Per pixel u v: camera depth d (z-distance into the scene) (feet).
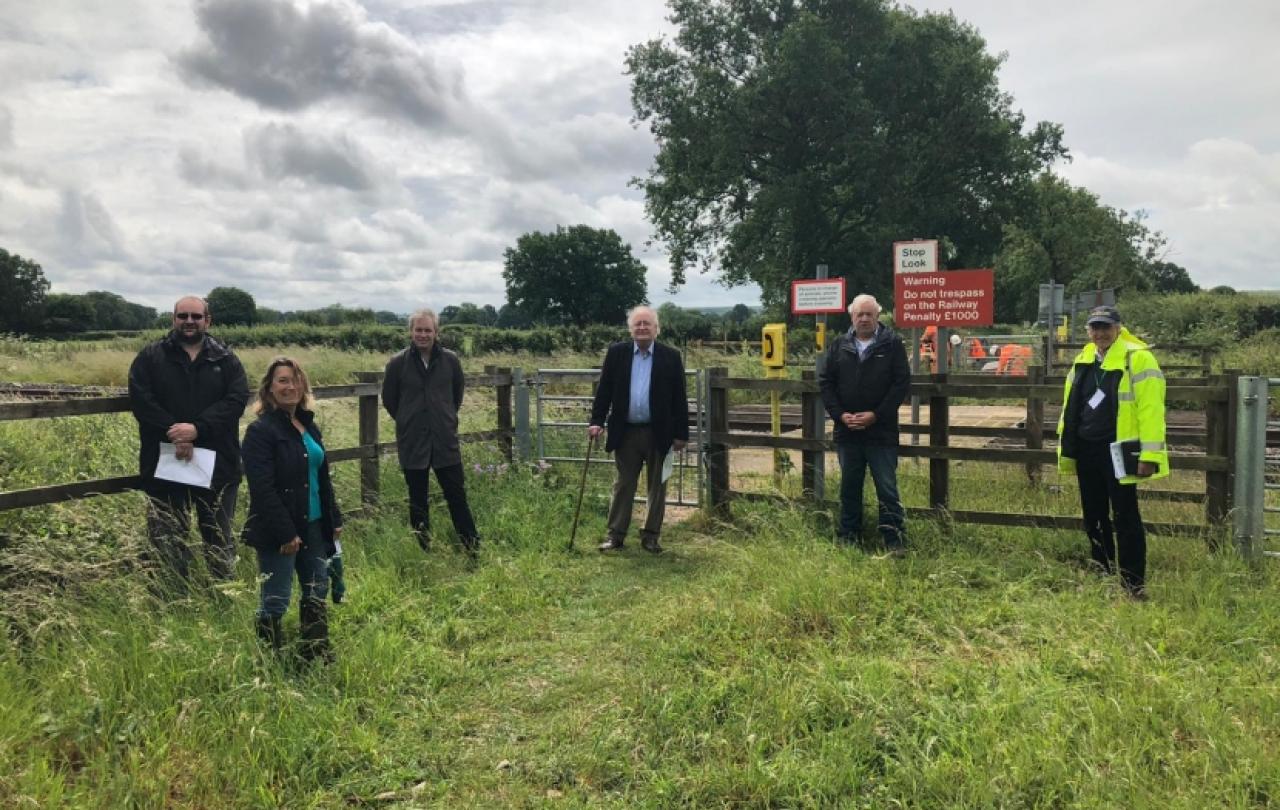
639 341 20.62
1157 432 15.16
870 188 115.75
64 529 15.02
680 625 14.70
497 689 12.94
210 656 11.94
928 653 13.32
